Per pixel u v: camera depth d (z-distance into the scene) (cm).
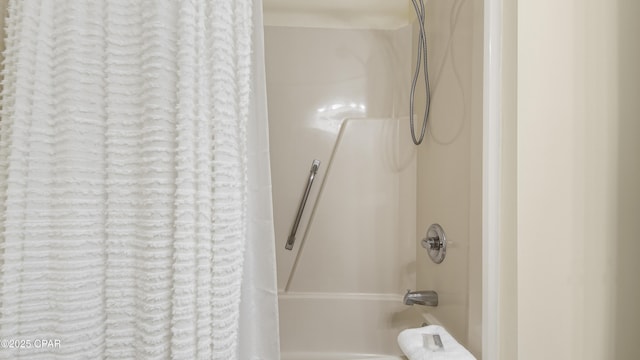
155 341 56
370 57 167
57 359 57
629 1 77
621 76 76
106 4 59
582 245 75
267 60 167
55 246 57
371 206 163
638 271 75
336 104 167
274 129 166
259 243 70
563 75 75
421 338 88
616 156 76
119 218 58
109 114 58
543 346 74
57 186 57
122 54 59
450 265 113
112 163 58
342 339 156
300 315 157
